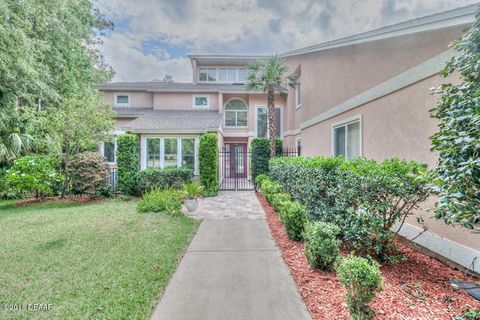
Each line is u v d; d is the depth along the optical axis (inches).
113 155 629.6
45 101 583.5
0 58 405.4
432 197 182.5
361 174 161.9
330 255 156.7
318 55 408.5
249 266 174.9
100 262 180.5
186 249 208.8
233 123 784.3
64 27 607.2
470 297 128.8
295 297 135.7
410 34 198.8
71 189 456.8
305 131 480.1
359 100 282.2
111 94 753.6
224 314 123.3
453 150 95.0
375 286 108.1
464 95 111.8
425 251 189.6
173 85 783.1
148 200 367.9
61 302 133.6
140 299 135.6
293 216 216.2
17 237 237.1
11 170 414.0
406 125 211.3
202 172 506.6
